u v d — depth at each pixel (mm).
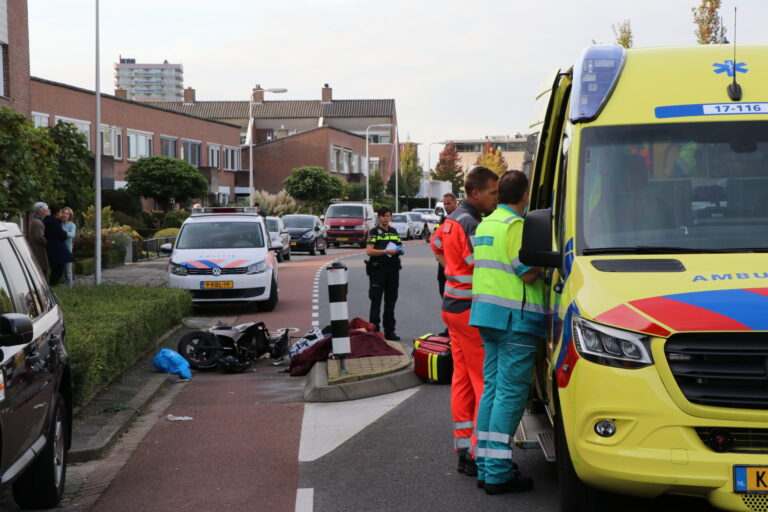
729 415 4691
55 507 6215
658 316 4824
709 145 5836
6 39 27406
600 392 4895
